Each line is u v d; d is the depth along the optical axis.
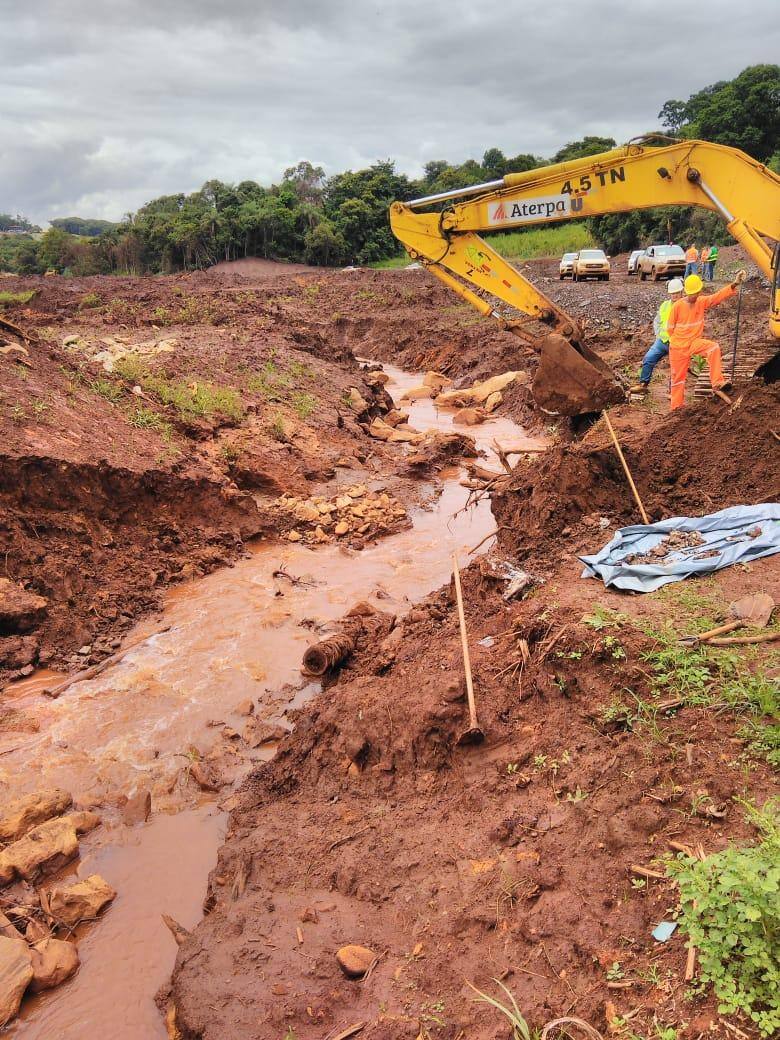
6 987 4.78
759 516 7.94
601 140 62.16
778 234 10.34
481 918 4.53
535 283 34.75
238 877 5.40
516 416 19.67
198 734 7.37
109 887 5.62
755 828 4.27
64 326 24.02
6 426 10.55
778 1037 3.27
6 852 5.77
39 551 9.62
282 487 13.66
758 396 10.20
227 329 21.91
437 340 28.75
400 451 16.89
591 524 9.02
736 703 5.19
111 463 11.01
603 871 4.48
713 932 3.61
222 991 4.53
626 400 11.98
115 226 76.19
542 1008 3.88
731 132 40.53
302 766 6.43
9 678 8.23
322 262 66.06
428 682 6.41
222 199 69.00
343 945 4.72
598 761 5.21
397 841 5.39
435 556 11.52
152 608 9.81
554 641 6.16
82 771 6.85
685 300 11.16
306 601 10.04
